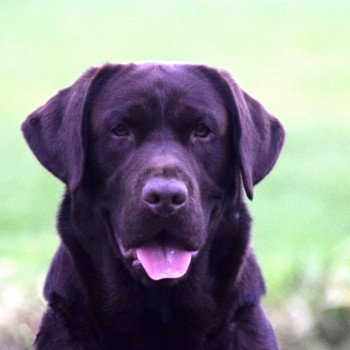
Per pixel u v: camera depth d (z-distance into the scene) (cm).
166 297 978
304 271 1541
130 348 995
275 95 4703
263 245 2030
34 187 2847
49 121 1012
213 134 988
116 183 972
